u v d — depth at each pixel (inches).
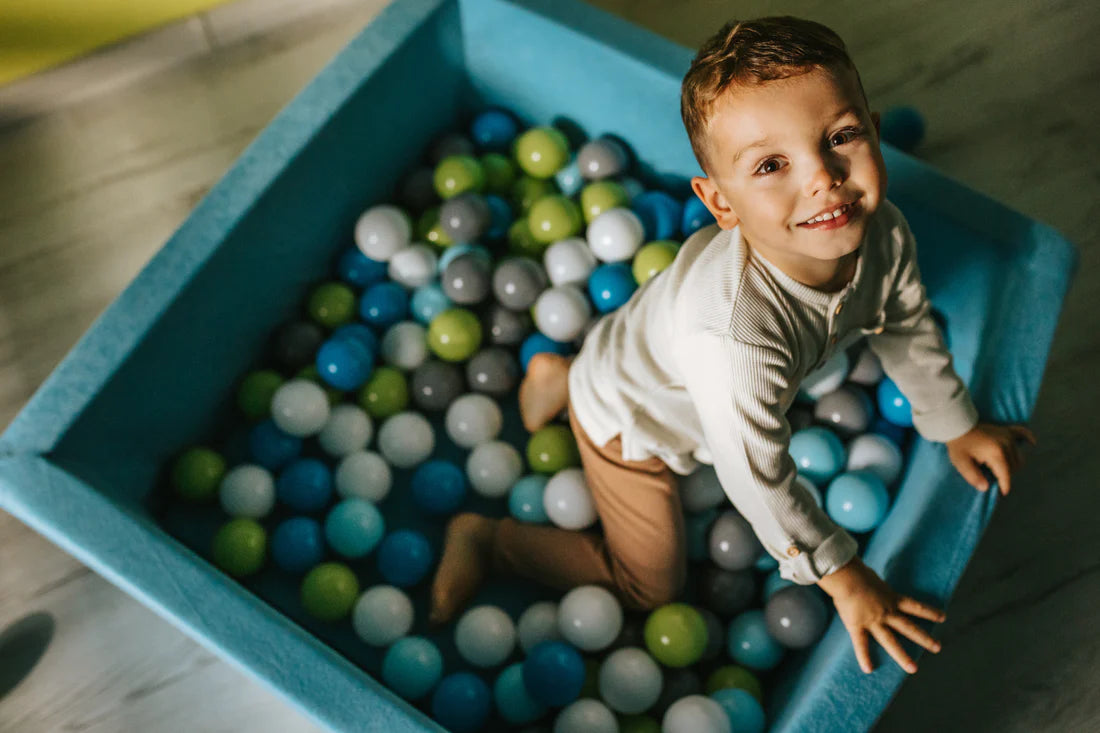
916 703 49.3
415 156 62.0
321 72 52.8
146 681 52.0
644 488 45.4
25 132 72.2
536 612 48.3
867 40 72.2
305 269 56.7
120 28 71.0
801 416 51.5
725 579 48.3
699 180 35.4
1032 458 55.5
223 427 55.7
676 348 38.7
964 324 48.7
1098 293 60.2
